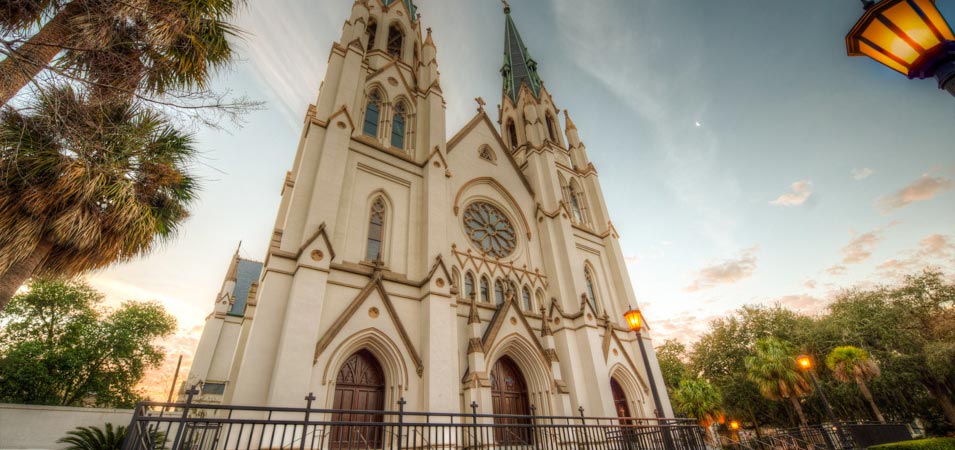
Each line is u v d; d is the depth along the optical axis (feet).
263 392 48.44
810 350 140.67
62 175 29.50
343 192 69.46
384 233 72.49
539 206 103.71
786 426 150.61
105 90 29.78
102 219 33.40
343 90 79.05
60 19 27.58
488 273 84.33
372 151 78.48
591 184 123.85
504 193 102.68
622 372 87.30
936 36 17.10
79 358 114.93
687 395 128.57
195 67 33.71
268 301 53.88
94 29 28.07
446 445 56.44
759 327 162.30
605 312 94.48
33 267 30.40
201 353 133.08
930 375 117.08
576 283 89.86
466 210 92.89
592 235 112.16
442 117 94.38
